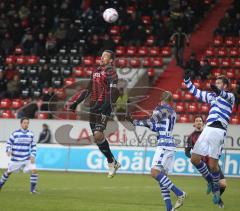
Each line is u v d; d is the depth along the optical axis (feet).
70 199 113.70
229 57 232.53
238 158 180.75
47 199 112.57
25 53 243.40
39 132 204.74
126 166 184.14
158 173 96.43
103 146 103.71
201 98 100.89
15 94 225.97
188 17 238.48
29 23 251.60
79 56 236.43
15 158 125.39
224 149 181.16
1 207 98.89
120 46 239.50
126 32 241.55
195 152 102.22
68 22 246.27
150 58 229.66
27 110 208.85
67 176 169.68
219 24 239.91
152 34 241.55
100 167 185.16
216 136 99.45
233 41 236.43
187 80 101.09
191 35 244.42
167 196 95.81
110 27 244.63
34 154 125.18
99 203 108.17
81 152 186.91
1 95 227.20
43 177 164.66
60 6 254.06
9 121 208.64
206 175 106.32
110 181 156.76
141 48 236.43
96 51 237.04
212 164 101.04
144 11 248.32
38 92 222.89
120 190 134.82
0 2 259.80
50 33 242.17
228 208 106.32
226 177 180.24
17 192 125.18
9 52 245.45
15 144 125.39
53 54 240.12
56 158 188.55
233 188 147.54
